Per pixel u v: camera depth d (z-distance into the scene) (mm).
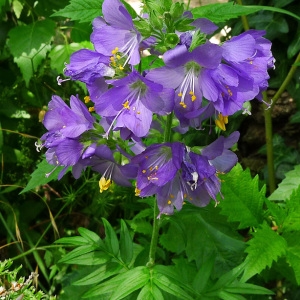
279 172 299
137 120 146
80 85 275
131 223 237
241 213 209
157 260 241
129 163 160
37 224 299
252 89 145
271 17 292
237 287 181
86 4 179
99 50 154
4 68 302
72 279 255
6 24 293
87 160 166
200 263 207
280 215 207
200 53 139
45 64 300
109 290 177
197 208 188
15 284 185
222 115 151
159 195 161
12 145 306
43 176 208
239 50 146
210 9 179
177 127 176
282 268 214
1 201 288
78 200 300
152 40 156
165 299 200
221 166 166
